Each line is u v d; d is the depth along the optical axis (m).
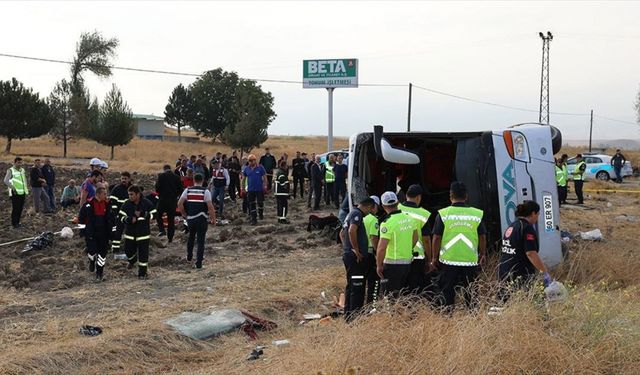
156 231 15.35
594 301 6.51
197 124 82.88
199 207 11.42
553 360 5.58
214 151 62.16
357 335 5.93
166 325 7.63
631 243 13.54
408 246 7.75
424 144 10.92
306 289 9.72
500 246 9.19
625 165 35.56
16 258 12.30
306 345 6.40
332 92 29.64
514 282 6.94
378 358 5.55
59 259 11.80
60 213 18.30
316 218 15.41
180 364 6.87
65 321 8.00
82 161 41.62
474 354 5.48
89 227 10.42
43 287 9.89
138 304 8.82
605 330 6.02
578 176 22.02
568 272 9.55
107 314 8.31
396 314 6.44
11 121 46.69
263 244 13.65
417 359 5.56
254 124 53.97
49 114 48.03
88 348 6.82
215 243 14.02
